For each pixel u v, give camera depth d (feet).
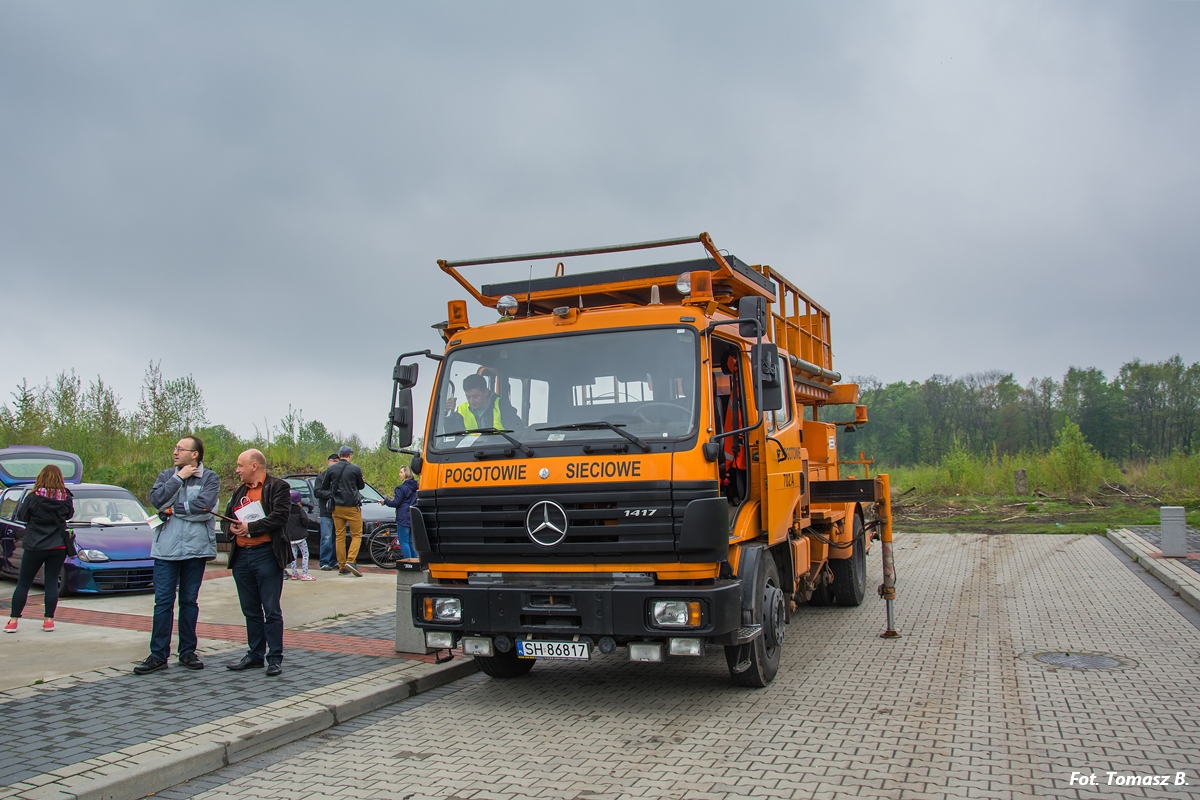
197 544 25.39
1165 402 271.69
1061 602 37.04
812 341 36.37
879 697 22.50
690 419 20.71
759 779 16.58
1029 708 21.22
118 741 18.54
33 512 31.07
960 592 40.73
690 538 19.94
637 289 27.25
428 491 22.29
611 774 17.16
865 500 31.12
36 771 16.70
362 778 17.39
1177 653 27.02
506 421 22.24
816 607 37.55
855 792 15.78
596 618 20.53
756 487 24.40
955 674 24.81
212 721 19.99
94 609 36.17
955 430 283.38
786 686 23.91
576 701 23.17
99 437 86.53
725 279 26.43
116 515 44.83
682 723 20.62
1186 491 92.84
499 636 21.81
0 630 31.63
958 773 16.69
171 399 92.89
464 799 16.07
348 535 52.90
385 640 29.99
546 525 20.79
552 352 22.41
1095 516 77.10
